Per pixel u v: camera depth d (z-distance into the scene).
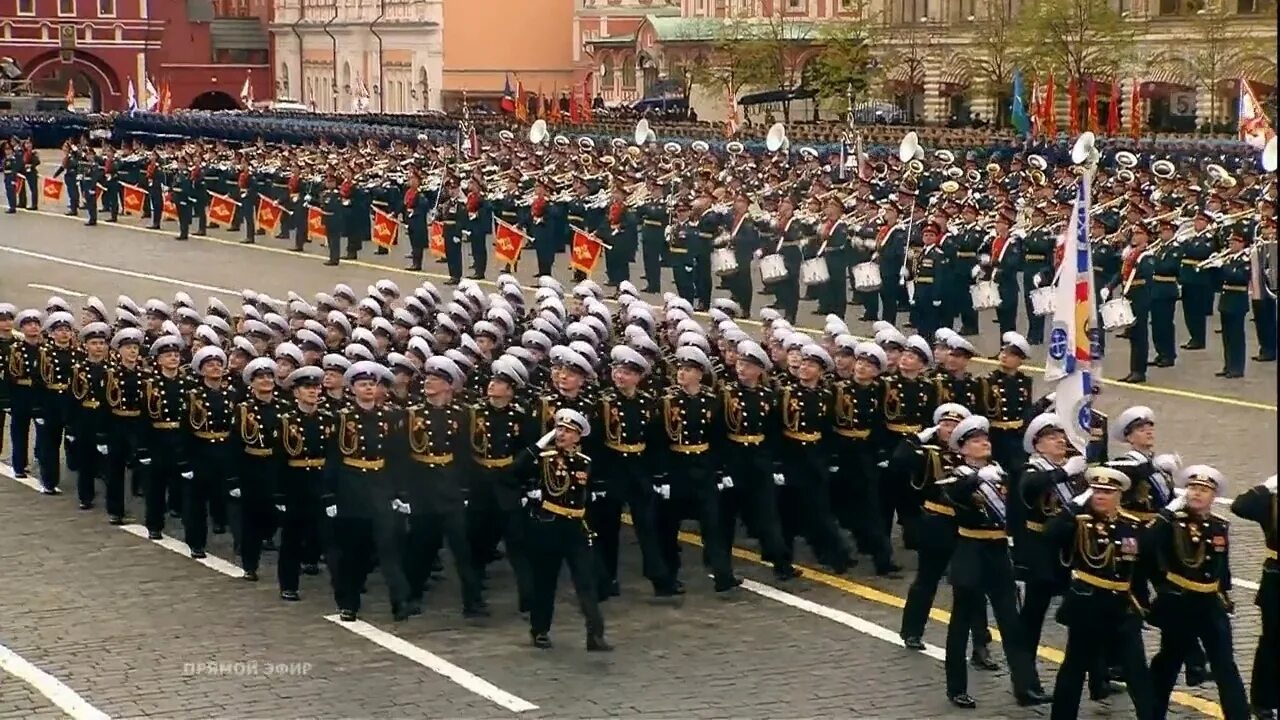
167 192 73.56
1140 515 22.08
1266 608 21.38
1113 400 40.75
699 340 29.56
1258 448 36.06
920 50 105.44
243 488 27.62
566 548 24.55
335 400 26.95
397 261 64.81
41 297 57.09
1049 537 21.25
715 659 24.23
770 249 50.44
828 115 112.19
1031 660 22.50
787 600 26.72
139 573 28.48
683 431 26.59
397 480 26.00
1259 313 44.62
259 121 103.81
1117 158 60.34
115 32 143.75
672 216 53.59
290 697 22.95
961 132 86.44
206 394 28.86
